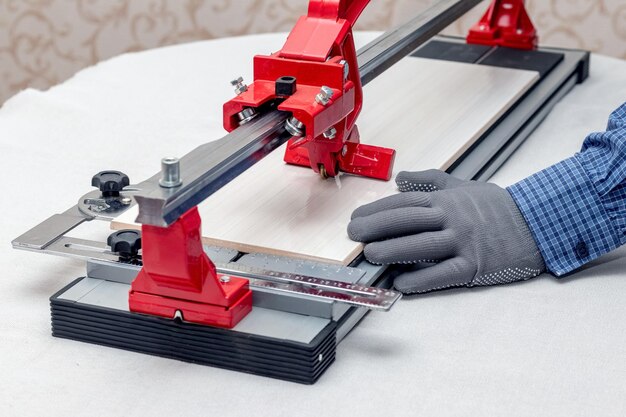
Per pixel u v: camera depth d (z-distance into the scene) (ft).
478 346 3.57
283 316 3.48
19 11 9.09
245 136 3.68
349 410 3.19
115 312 3.48
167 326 3.43
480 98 5.45
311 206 4.26
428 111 5.28
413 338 3.62
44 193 4.75
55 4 9.02
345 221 4.12
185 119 5.65
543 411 3.21
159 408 3.18
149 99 5.92
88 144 5.32
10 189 4.78
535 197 4.07
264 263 3.80
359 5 4.24
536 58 6.18
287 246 3.89
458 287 3.99
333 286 3.55
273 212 4.19
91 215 4.10
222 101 5.90
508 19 6.42
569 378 3.39
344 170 4.54
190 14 8.95
